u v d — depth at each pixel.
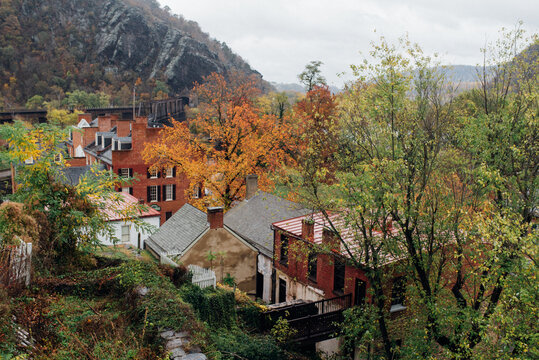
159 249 25.59
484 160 15.31
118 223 28.02
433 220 15.75
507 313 12.48
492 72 16.62
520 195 15.98
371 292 17.12
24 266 13.11
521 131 15.12
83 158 54.34
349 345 19.86
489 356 12.62
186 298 15.73
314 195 17.92
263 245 26.52
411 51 15.95
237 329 17.16
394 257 17.08
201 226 25.33
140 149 45.69
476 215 13.19
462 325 14.11
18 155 14.00
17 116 99.31
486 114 16.38
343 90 17.72
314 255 22.31
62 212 15.32
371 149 17.11
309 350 21.08
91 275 14.40
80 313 12.49
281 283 24.95
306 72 64.62
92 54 194.88
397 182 15.71
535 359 11.57
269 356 15.74
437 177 16.39
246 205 32.09
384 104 15.96
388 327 19.53
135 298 13.22
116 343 10.82
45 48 179.25
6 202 15.08
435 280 17.62
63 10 199.12
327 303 21.20
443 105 16.89
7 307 10.62
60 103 135.75
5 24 172.75
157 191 46.75
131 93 181.88
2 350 9.34
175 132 37.53
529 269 11.80
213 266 24.73
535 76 15.41
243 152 38.59
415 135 16.52
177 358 11.12
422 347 15.33
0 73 157.12
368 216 16.47
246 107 40.09
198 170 35.50
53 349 10.30
